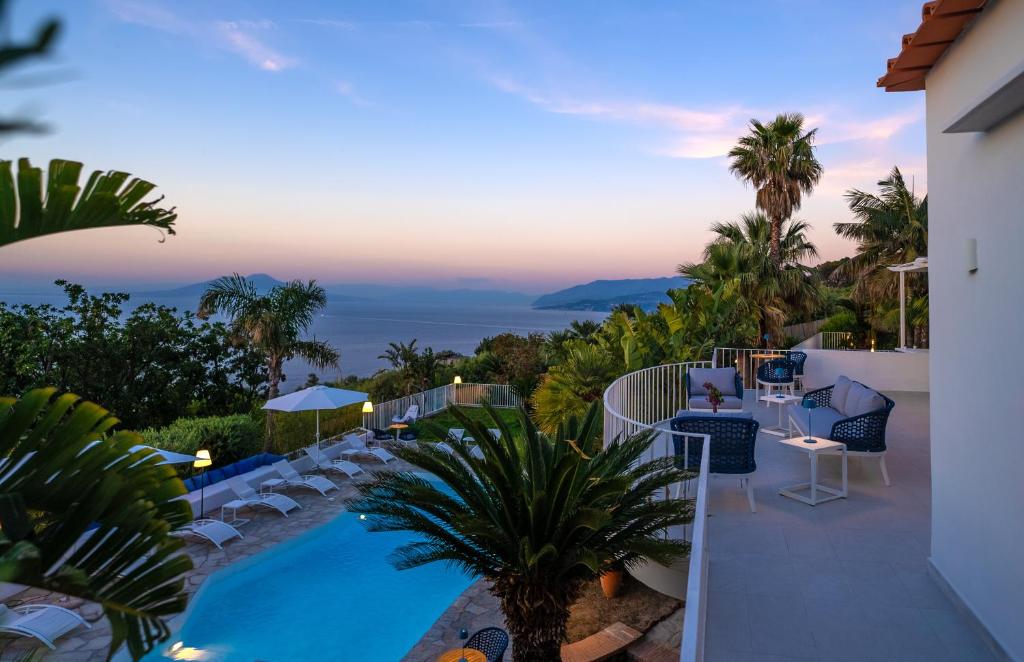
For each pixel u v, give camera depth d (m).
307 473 15.66
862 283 21.44
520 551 5.53
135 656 1.64
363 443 18.25
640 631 7.30
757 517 5.94
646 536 5.78
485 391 28.36
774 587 4.56
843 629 4.00
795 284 19.52
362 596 9.40
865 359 14.63
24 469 1.81
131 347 20.22
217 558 10.57
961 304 4.29
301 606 9.05
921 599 4.39
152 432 14.87
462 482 6.04
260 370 24.50
